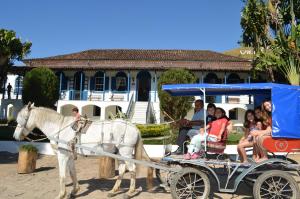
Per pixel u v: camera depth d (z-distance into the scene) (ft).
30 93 72.28
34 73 73.10
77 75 106.32
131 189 25.96
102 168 33.78
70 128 25.71
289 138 23.49
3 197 25.48
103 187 29.55
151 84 101.86
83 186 29.99
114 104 96.07
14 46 72.74
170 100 69.10
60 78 104.83
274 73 80.69
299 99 23.70
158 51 126.00
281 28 72.28
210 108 29.01
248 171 23.03
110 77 104.68
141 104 96.02
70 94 101.45
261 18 75.61
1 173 35.99
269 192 22.61
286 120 23.44
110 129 26.18
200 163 23.80
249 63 107.45
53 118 26.18
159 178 27.99
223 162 23.94
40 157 48.96
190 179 23.66
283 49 68.64
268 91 30.60
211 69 96.22
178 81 70.59
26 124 26.16
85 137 25.75
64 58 113.91
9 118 95.35
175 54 119.55
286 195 22.76
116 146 26.22
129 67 97.71
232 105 92.73
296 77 67.15
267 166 24.56
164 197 25.55
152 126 63.62
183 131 29.32
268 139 23.50
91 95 102.68
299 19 75.92
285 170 25.14
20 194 26.48
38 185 29.94
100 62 111.55
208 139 25.84
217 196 26.32
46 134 25.99
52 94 73.87
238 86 24.59
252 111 27.94
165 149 33.81
